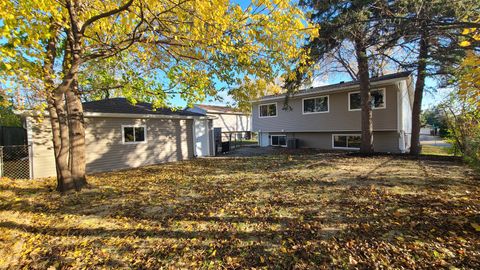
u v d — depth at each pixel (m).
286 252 3.15
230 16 4.27
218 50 5.23
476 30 3.29
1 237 3.83
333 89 14.54
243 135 32.19
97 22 5.27
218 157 14.12
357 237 3.41
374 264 2.77
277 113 18.33
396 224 3.71
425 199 4.75
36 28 3.72
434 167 8.05
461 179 6.28
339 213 4.30
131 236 3.83
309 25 4.88
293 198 5.29
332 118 15.17
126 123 11.42
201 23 4.17
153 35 4.59
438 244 3.09
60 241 3.74
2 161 8.64
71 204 5.57
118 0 4.87
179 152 13.81
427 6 7.81
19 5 3.49
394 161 9.66
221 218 4.38
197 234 3.80
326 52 10.15
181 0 3.91
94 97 17.00
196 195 5.98
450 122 9.96
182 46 5.22
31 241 3.75
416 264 2.73
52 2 3.65
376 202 4.74
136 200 5.76
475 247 2.97
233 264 2.97
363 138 12.14
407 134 15.41
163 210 4.98
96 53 5.98
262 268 2.86
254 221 4.17
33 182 8.05
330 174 7.59
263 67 5.52
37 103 6.44
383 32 8.75
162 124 13.00
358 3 8.47
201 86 6.33
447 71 8.95
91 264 3.09
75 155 6.88
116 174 9.55
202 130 15.25
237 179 7.56
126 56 7.49
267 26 4.38
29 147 8.73
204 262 3.04
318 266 2.82
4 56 3.54
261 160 11.76
